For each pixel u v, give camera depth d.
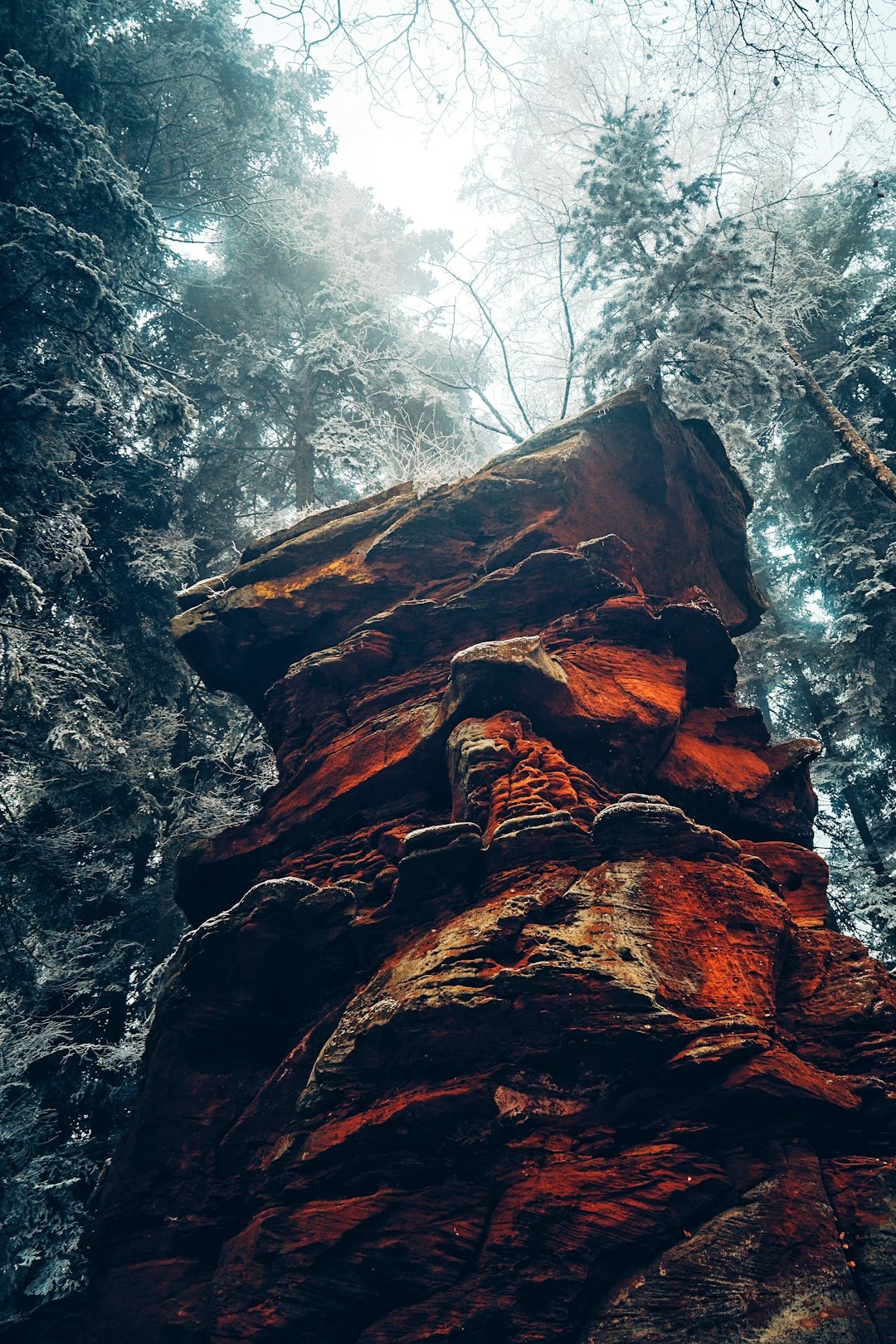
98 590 14.42
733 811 7.50
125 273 12.53
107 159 12.47
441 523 9.38
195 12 17.00
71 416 11.45
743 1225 4.25
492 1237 4.57
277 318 20.47
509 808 6.06
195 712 15.77
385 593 9.25
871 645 16.03
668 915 5.32
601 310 9.82
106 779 12.55
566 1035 4.85
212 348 18.36
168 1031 6.76
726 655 8.60
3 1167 9.41
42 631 10.39
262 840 7.98
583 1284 4.31
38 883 11.80
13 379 10.15
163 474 15.27
